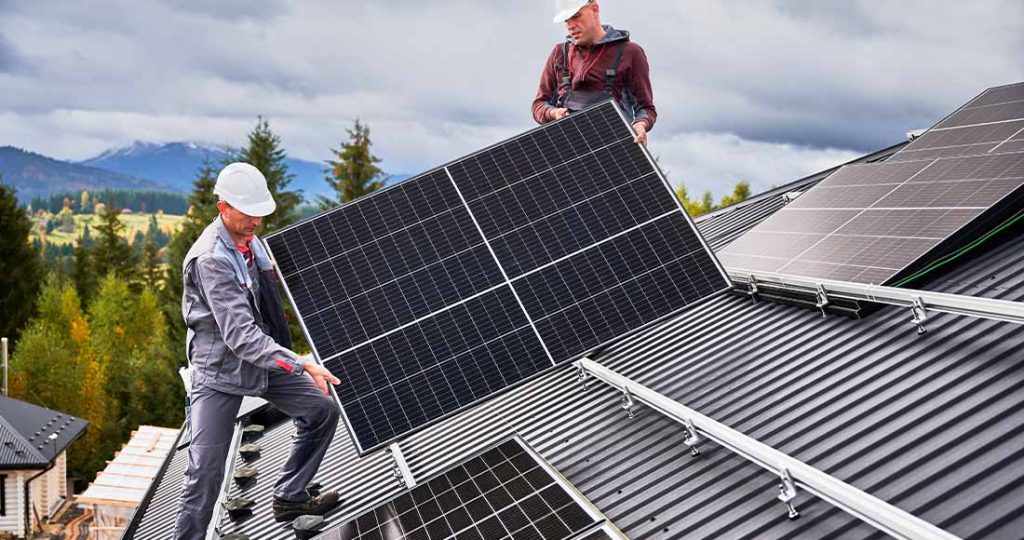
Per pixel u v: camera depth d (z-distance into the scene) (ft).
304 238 33.04
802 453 24.18
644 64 42.22
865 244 33.94
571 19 41.29
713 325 35.37
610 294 31.40
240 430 46.83
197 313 24.38
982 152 36.81
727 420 27.37
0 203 233.14
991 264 31.30
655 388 31.73
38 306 233.35
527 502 25.66
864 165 43.65
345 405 29.14
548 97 44.68
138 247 359.66
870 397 25.68
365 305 31.19
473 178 34.58
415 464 35.35
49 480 128.06
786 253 36.81
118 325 257.14
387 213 33.60
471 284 31.60
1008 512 18.97
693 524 23.06
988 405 23.18
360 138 257.75
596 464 28.02
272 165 252.83
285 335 27.02
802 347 30.60
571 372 37.01
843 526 20.61
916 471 21.59
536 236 32.83
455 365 29.81
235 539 29.76
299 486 28.25
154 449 100.78
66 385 176.04
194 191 268.62
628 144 35.47
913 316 28.84
